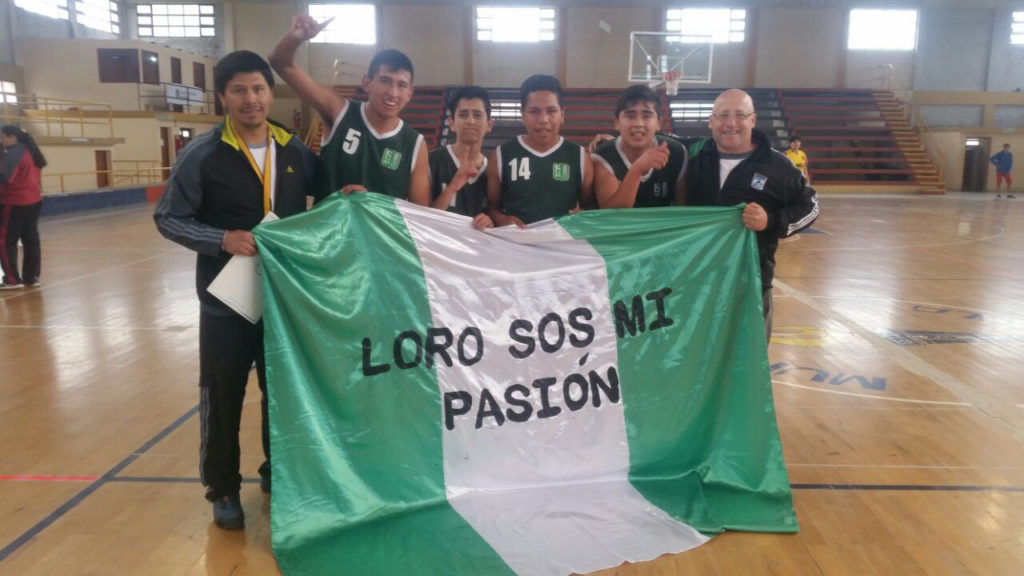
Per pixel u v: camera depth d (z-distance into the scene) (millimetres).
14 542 2732
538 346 2951
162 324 6176
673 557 2598
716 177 3312
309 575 2453
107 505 3029
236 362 2691
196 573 2533
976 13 25875
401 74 2936
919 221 14922
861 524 2881
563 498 2869
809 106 25219
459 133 3559
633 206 3523
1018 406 4254
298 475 2570
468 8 26344
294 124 26047
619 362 3025
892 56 26328
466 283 2900
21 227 7641
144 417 4047
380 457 2730
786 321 6367
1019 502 3074
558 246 3051
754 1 26078
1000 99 25984
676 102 25797
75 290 7602
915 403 4301
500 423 2891
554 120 3281
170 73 24062
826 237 12344
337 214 2750
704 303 3098
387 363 2760
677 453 3049
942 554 2666
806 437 3785
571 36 26469
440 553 2545
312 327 2637
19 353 5305
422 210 2918
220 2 26062
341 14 26500
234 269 2582
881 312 6727
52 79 22594
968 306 7000
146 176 20953
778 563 2594
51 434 3805
